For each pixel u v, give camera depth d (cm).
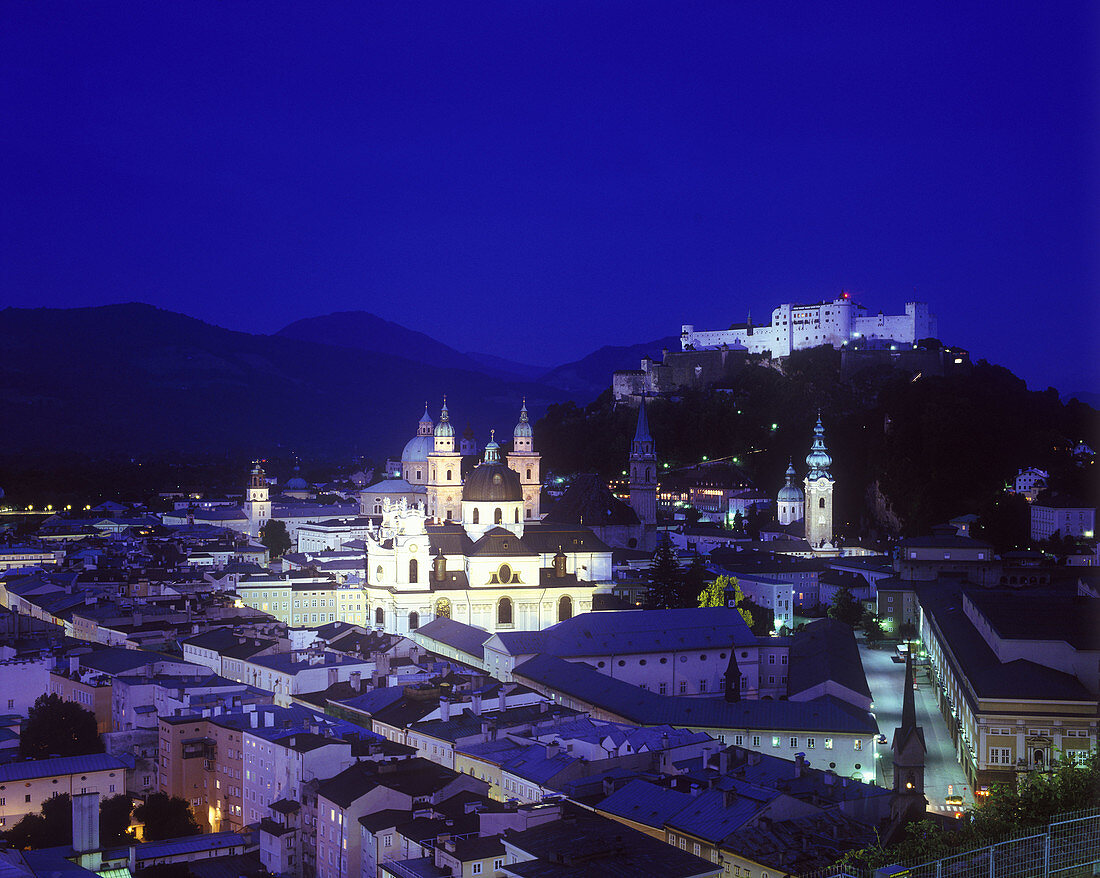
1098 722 19738
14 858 15800
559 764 17550
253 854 18488
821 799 16075
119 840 19475
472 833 15562
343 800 16788
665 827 15188
